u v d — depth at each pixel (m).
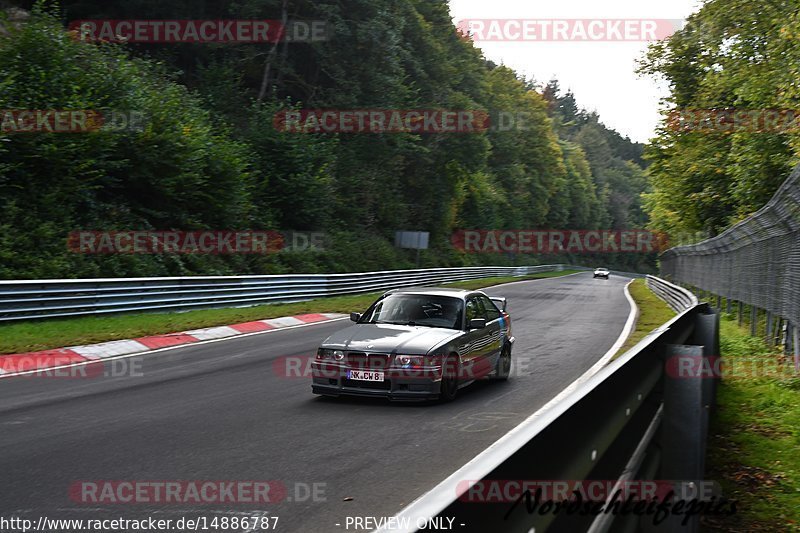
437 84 52.12
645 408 4.61
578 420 2.75
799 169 9.76
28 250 19.47
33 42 23.61
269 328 17.27
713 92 27.81
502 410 8.17
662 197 36.12
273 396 8.88
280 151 34.94
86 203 23.03
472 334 9.34
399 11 47.97
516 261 79.12
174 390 9.14
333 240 37.44
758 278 15.30
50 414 7.55
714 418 8.00
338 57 41.91
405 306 9.66
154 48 36.56
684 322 7.40
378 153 44.44
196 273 24.94
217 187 28.48
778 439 7.04
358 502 4.89
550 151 94.25
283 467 5.72
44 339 12.56
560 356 12.79
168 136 25.67
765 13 24.70
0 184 20.33
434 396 8.33
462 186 59.81
